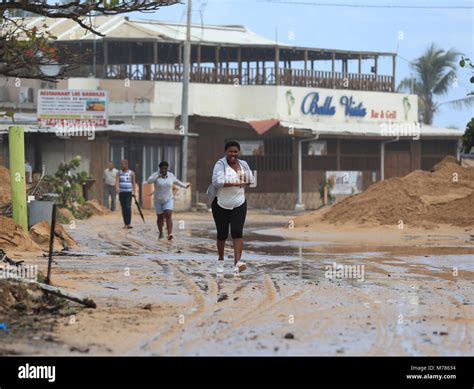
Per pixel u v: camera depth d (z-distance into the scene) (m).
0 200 38.84
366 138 90.25
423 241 40.22
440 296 22.45
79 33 91.88
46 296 19.81
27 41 30.92
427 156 97.12
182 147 77.50
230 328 17.81
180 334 17.20
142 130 74.75
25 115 75.62
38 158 67.94
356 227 47.22
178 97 93.56
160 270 27.44
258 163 87.69
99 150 71.31
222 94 96.50
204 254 33.34
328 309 20.23
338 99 102.56
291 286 24.02
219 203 27.12
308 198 87.94
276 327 18.00
